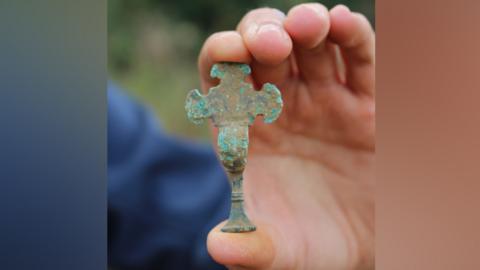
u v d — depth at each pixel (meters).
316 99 0.44
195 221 0.56
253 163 0.45
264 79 0.43
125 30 0.71
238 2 0.74
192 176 0.57
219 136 0.41
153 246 0.56
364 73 0.44
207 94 0.41
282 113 0.44
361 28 0.42
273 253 0.42
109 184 0.55
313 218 0.44
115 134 0.56
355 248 0.44
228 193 0.57
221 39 0.41
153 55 0.72
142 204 0.56
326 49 0.43
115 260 0.56
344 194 0.45
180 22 0.73
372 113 0.44
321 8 0.40
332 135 0.45
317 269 0.43
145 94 0.70
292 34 0.40
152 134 0.57
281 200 0.45
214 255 0.40
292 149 0.45
